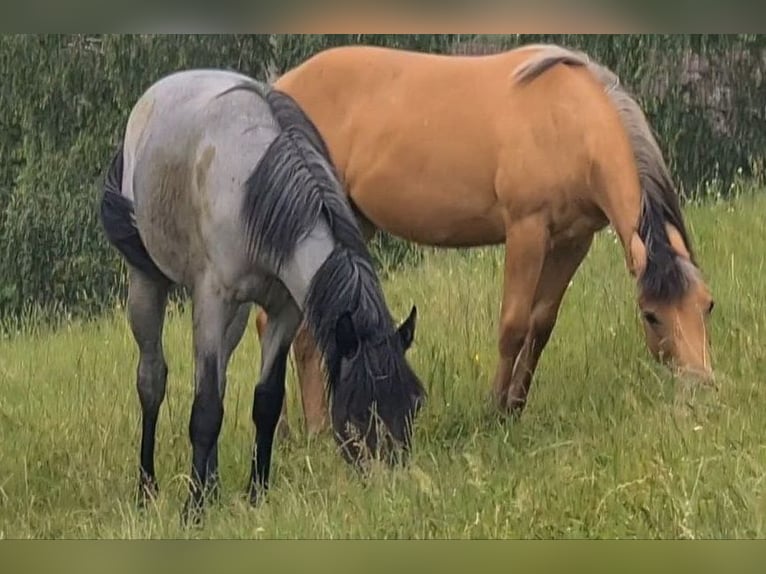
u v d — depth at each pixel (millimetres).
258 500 8289
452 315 12406
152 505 8375
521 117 9648
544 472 7895
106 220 9055
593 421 9062
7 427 10875
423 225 10195
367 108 10359
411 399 7441
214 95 8297
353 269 7645
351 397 7398
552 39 19219
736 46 19312
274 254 7824
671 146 19547
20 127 21203
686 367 8602
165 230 8391
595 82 9703
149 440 9070
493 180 9750
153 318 9086
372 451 7375
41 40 20359
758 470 7363
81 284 21312
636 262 8828
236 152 7945
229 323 8203
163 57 19828
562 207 9578
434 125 9984
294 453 9531
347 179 10484
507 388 9859
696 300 8750
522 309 9625
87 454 9805
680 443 7902
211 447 8195
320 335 7621
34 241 21203
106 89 20531
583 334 11477
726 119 19766
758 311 11227
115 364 12867
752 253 13336
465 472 8133
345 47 10820
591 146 9391
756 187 16938
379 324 7543
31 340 16469
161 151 8375
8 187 21609
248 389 11531
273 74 19516
